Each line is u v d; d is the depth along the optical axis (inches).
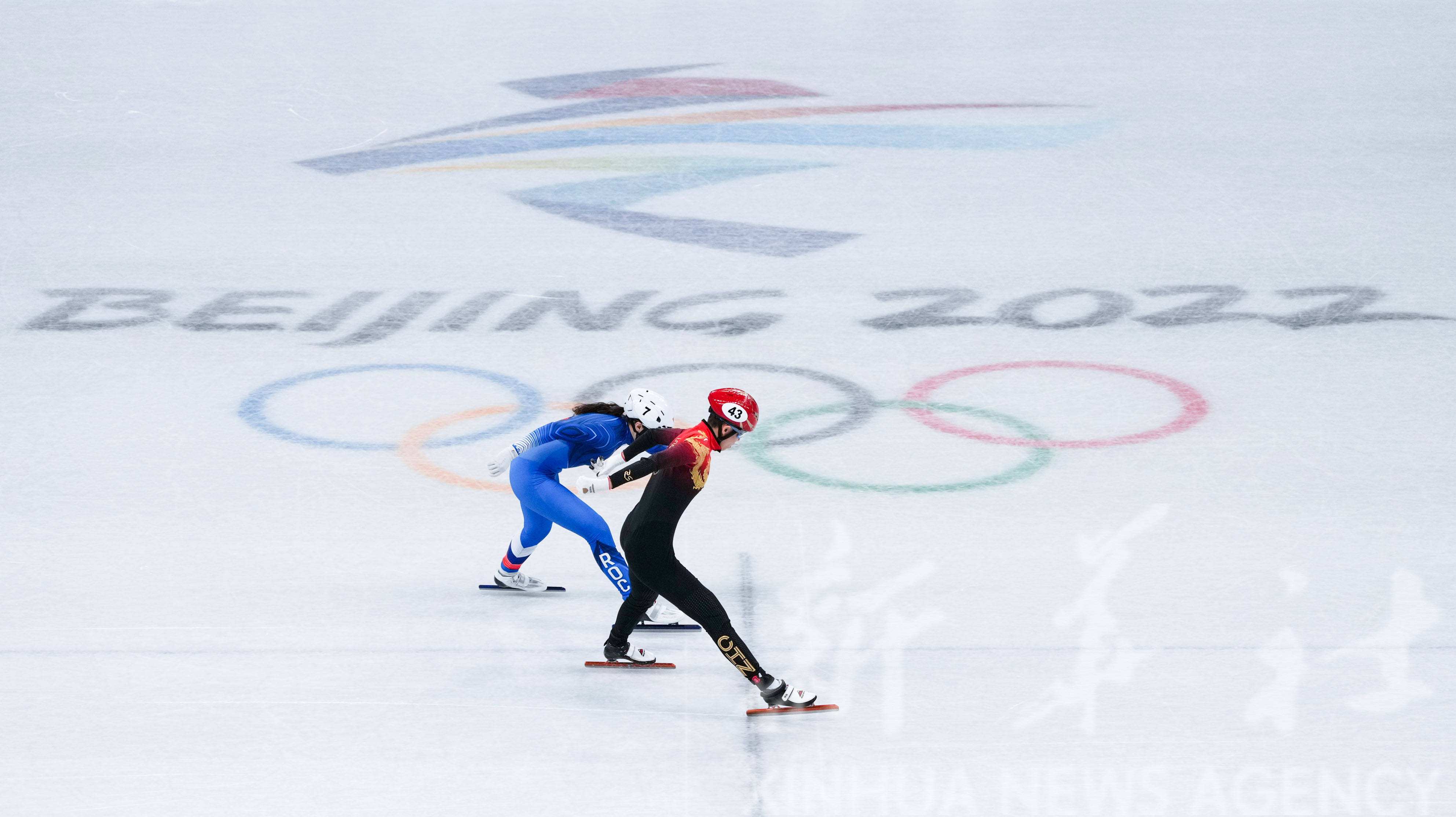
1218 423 1342.3
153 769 794.8
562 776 788.0
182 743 821.9
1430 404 1378.0
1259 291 1723.7
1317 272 1784.0
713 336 1598.2
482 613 993.5
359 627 970.7
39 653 928.3
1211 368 1485.0
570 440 951.6
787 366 1507.1
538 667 915.4
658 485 836.0
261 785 778.8
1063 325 1624.0
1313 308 1658.5
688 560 1073.5
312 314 1679.4
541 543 1110.4
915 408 1391.5
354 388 1448.1
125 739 825.5
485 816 749.9
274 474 1243.2
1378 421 1341.0
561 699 874.8
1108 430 1331.2
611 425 957.2
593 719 850.1
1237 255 1859.0
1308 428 1326.3
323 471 1250.0
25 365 1507.1
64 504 1181.1
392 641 949.8
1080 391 1428.4
